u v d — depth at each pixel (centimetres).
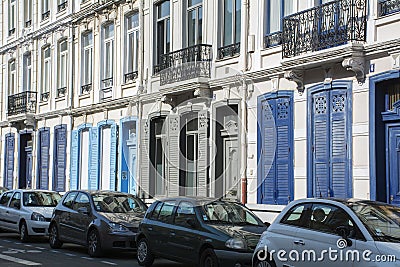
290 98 1730
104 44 2728
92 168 2717
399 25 1427
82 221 1664
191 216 1321
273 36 1827
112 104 2577
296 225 1062
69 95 2920
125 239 1555
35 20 3291
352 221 973
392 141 1470
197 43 2152
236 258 1181
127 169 2478
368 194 1487
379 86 1484
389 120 1469
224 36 2038
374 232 943
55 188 3020
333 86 1583
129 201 1722
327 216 1019
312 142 1648
